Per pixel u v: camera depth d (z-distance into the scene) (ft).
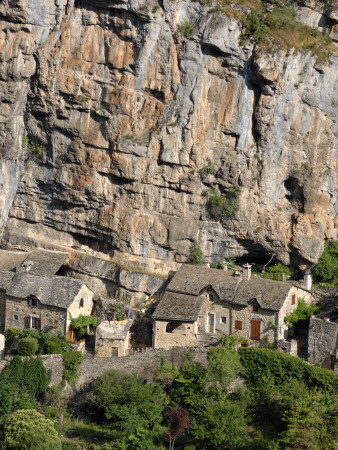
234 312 308.19
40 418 273.33
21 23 312.09
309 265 324.19
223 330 310.86
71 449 272.72
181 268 321.52
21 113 330.54
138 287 327.88
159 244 330.13
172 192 327.88
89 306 327.06
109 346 306.96
